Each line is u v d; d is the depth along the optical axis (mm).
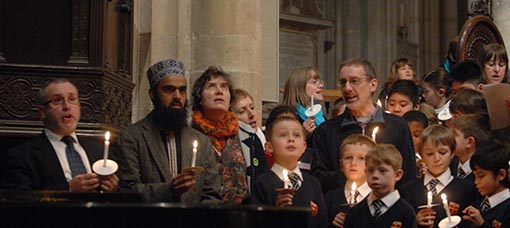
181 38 11070
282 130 8000
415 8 21328
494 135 9000
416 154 9609
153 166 7730
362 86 8617
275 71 13953
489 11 16141
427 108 10789
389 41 20703
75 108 7531
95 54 8305
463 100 9961
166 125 7824
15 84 8086
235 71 11008
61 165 7402
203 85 8422
